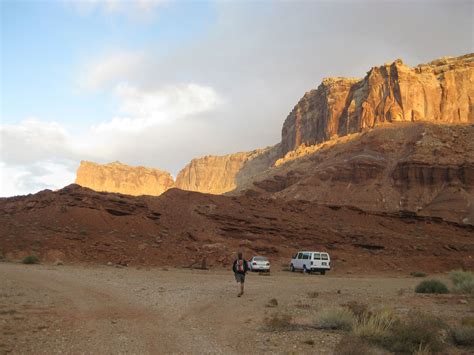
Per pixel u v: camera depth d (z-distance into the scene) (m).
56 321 12.40
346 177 114.50
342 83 174.12
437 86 148.00
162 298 17.94
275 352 9.50
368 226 63.22
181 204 57.19
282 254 48.22
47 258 39.69
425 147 113.25
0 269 29.55
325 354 9.40
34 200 51.88
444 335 11.30
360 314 12.65
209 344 10.06
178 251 44.09
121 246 43.66
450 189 100.75
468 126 123.69
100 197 51.69
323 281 30.64
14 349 9.23
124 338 10.48
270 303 16.61
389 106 143.12
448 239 62.59
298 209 64.19
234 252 44.97
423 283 23.17
